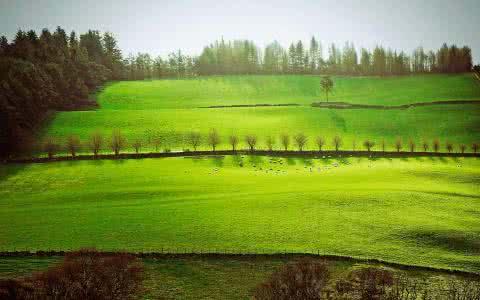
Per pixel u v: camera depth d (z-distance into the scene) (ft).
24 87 455.63
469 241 212.02
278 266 189.26
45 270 177.47
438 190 287.48
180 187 298.35
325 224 232.12
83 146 404.98
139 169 343.87
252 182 310.86
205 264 190.90
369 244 209.26
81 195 283.79
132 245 206.59
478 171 340.80
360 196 272.10
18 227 229.04
